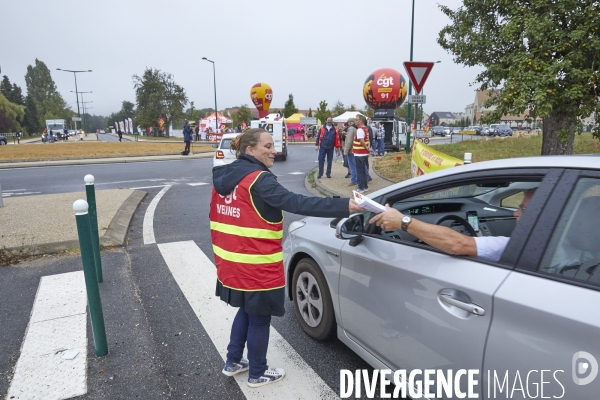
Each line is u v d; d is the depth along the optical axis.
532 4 7.02
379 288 2.47
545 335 1.60
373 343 2.60
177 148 31.86
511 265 1.85
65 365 3.04
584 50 6.74
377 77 24.84
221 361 3.12
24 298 4.18
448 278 2.01
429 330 2.12
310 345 3.33
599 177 1.76
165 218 7.71
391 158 17.48
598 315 1.49
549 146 8.26
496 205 3.07
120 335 3.46
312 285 3.30
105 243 5.86
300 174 14.42
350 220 2.91
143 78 65.88
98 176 14.37
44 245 5.56
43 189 11.61
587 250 1.72
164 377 2.92
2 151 27.77
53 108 124.81
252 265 2.45
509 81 7.10
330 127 12.06
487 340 1.81
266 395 2.72
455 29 8.61
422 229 2.10
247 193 2.38
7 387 2.80
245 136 2.51
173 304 4.07
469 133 59.72
